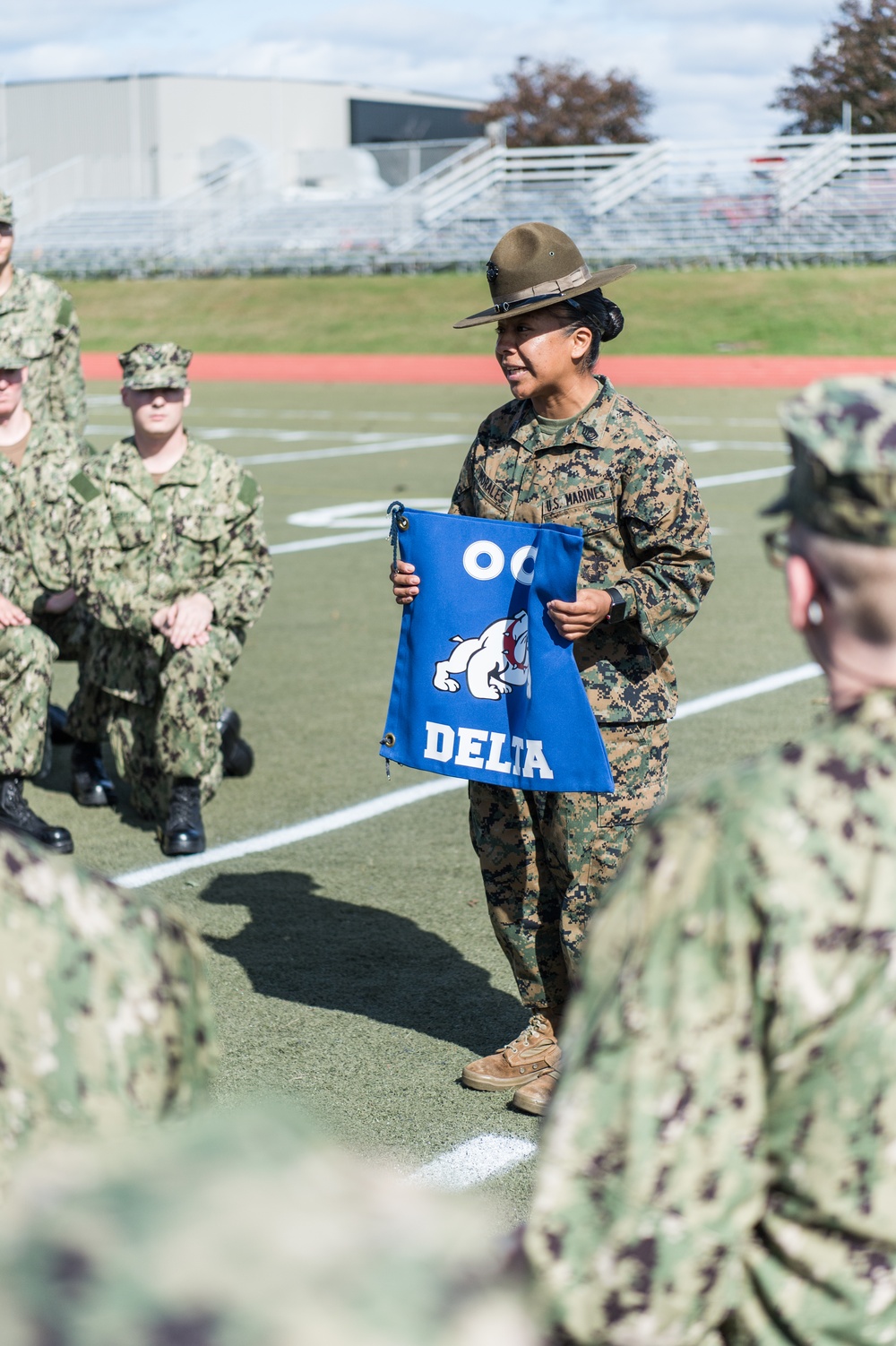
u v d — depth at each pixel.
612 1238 1.06
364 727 6.57
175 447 5.20
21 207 47.81
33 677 5.09
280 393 24.38
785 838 1.07
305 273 38.94
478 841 3.27
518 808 3.21
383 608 9.02
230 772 5.86
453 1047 3.61
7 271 5.95
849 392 1.15
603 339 3.11
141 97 50.91
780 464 15.05
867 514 1.11
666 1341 1.07
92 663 5.25
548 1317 1.08
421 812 5.46
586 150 38.31
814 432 1.13
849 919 1.05
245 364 29.36
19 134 53.03
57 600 5.48
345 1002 3.86
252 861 4.95
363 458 16.16
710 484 13.70
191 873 4.84
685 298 30.77
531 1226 1.09
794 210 35.31
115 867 4.91
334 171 43.50
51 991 1.05
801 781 1.09
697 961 1.07
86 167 47.88
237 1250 0.51
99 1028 1.05
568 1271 1.07
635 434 3.04
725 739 6.22
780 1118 1.07
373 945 4.24
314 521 12.23
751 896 1.06
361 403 22.58
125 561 5.11
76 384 6.10
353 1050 3.58
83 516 5.11
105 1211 0.52
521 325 3.01
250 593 5.16
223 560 5.18
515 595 3.03
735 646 7.99
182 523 5.12
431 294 33.97
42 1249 0.51
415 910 4.52
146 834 5.31
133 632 5.05
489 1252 0.55
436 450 16.84
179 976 1.12
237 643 5.23
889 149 36.16
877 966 1.04
